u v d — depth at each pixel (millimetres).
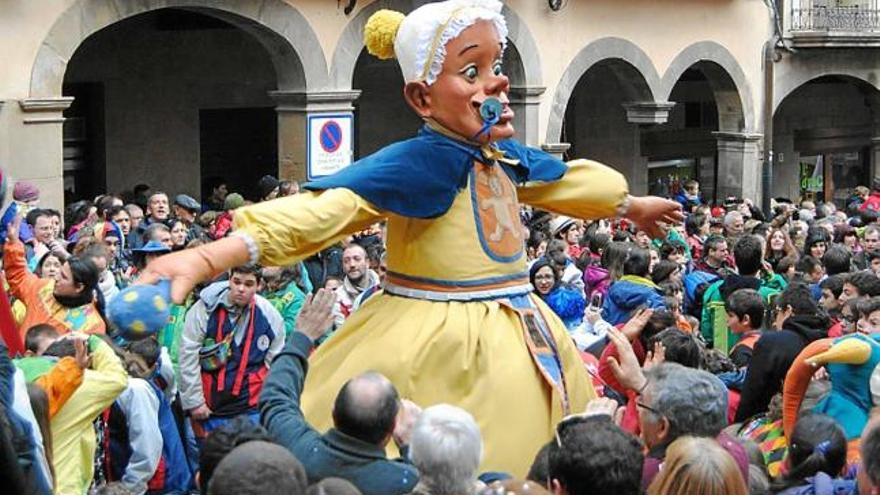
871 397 8711
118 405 8820
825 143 33969
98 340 8156
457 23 6887
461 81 6891
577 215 7840
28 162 17422
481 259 7004
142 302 5965
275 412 6086
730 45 27031
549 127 24078
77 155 23688
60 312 9953
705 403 6492
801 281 13211
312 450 5848
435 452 5395
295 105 20703
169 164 24578
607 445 5375
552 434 7016
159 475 9414
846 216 25828
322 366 7129
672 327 9109
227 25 24250
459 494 5406
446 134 6988
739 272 13367
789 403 8742
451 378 6824
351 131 21141
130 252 14477
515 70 23469
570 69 24297
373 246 13977
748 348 10766
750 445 7426
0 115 17141
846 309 10289
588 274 14023
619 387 8281
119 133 24000
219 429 5922
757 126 27828
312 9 20453
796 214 22391
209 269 6293
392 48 7199
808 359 8648
